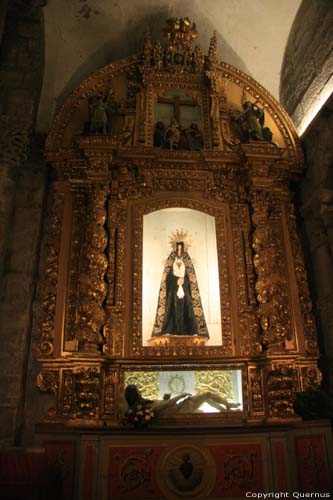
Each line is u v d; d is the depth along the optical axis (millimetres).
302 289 6418
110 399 5633
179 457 4840
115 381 5738
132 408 5262
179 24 7746
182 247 6691
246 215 6812
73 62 7672
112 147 6613
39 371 5773
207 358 5902
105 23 7633
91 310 5777
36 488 4098
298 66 7500
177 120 7488
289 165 7023
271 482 4816
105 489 4668
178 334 6082
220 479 4797
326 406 5125
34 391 5711
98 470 4730
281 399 5535
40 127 7141
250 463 4887
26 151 6250
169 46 7832
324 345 6176
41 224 6570
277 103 7551
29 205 6543
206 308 6371
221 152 6953
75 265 6293
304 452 4973
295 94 7566
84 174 6730
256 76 8117
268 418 5328
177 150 6977
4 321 5852
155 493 4691
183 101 7602
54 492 4566
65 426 5020
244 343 6062
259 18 7727
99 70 7516
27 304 5977
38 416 5582
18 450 4332
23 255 6219
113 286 6180
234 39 8023
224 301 6270
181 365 5898
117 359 5805
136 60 7676
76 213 6598
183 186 6926
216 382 6012
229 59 8227
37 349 5746
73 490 4746
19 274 6105
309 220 6840
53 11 7262
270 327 5941
